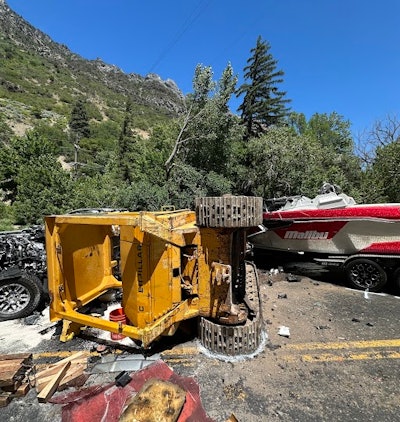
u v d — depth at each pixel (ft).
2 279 12.37
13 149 61.26
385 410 7.29
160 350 9.97
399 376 8.63
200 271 9.85
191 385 8.11
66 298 10.91
